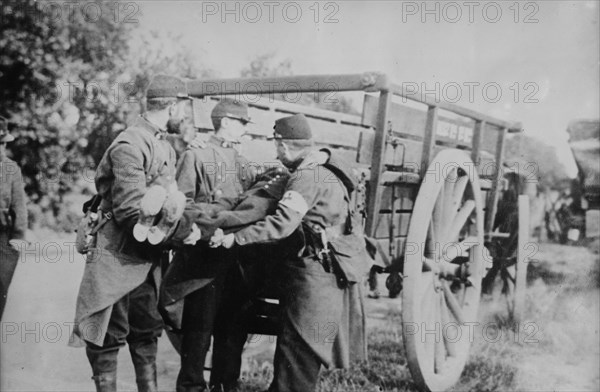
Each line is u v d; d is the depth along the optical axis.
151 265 2.39
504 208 4.01
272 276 2.61
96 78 3.90
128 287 2.31
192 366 2.51
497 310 4.05
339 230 2.51
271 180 2.56
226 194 2.58
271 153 3.01
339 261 2.46
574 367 3.50
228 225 2.35
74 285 3.56
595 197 4.16
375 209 2.65
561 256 4.29
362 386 3.06
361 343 2.65
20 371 3.11
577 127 4.01
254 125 2.94
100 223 2.33
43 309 3.41
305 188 2.39
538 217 4.33
